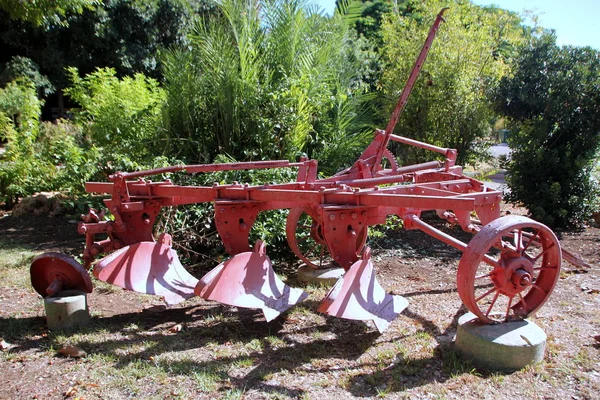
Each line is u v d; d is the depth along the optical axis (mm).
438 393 2967
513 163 8156
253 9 7527
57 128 10617
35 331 3857
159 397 2934
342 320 4137
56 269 4016
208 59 7012
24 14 8484
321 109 7520
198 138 7180
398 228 7586
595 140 7684
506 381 3100
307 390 3016
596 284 5055
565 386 3061
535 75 7871
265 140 6789
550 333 3846
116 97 8398
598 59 7684
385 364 3332
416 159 9055
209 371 3232
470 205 3223
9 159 9320
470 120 8789
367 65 11734
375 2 22672
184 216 5891
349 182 4191
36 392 2990
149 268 4441
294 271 5613
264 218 5930
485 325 3420
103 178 7469
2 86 15742
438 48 8602
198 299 4668
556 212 7684
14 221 7941
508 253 3453
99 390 3008
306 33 7832
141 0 18000
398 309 3918
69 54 18016
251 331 3930
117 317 4199
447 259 6117
